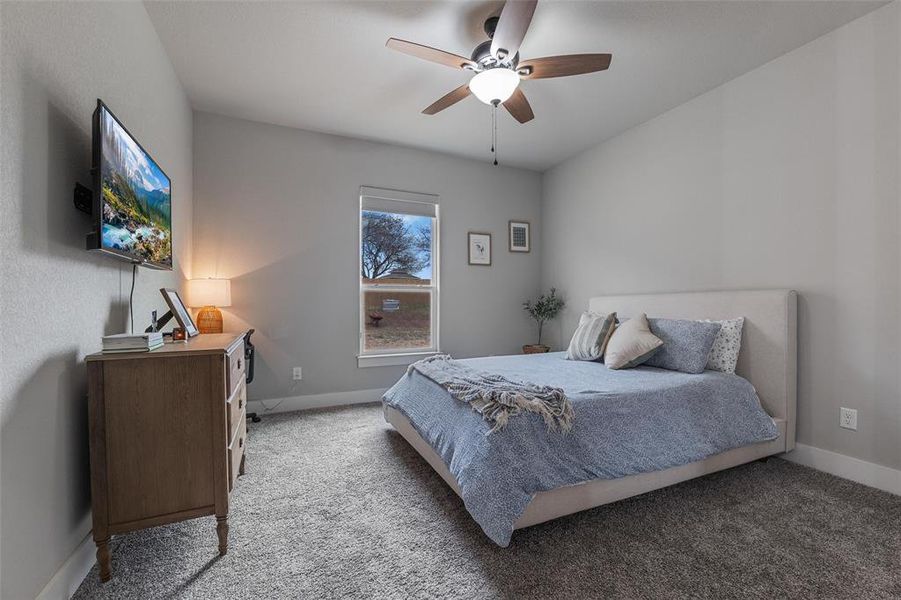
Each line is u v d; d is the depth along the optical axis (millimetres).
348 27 2287
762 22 2232
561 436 1745
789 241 2527
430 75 2785
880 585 1400
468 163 4520
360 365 3951
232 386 1735
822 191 2365
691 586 1396
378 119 3502
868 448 2182
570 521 1812
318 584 1416
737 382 2424
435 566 1510
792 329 2447
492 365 2916
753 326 2598
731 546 1625
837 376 2309
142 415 1444
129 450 1431
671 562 1525
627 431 1913
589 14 2154
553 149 4215
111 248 1467
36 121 1193
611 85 2912
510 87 2182
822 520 1816
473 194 4551
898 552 1585
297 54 2541
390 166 4098
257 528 1765
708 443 2098
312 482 2211
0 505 1021
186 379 1500
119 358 1407
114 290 1756
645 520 1817
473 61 2240
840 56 2279
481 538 1690
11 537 1061
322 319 3805
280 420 3344
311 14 2178
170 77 2600
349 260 3916
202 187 3361
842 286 2285
